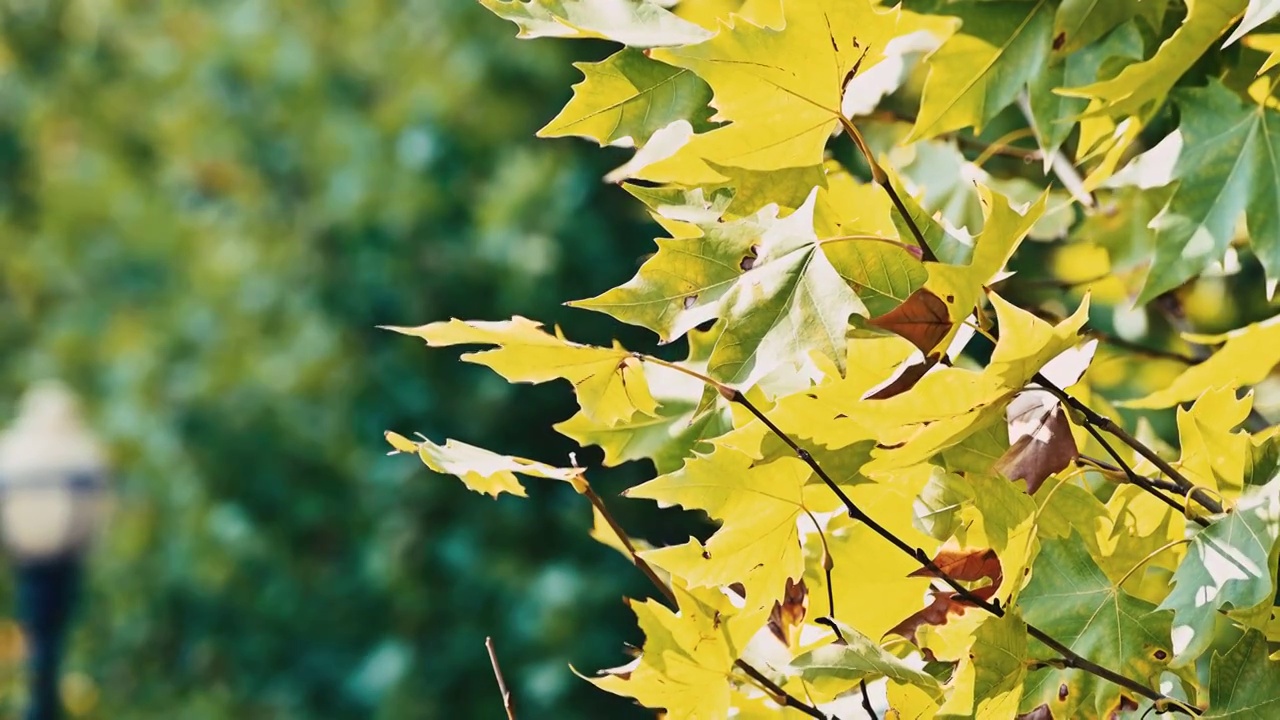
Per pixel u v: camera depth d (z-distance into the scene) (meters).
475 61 9.22
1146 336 2.54
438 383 9.33
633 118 2.02
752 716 2.00
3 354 11.74
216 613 9.86
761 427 1.89
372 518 9.43
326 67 10.35
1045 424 1.92
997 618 1.86
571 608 8.66
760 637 2.05
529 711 8.73
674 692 2.00
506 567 9.00
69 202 11.51
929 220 1.98
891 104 2.46
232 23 10.82
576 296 9.02
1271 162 2.03
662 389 2.11
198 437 9.65
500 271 9.02
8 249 11.82
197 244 11.18
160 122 11.51
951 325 1.87
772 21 2.02
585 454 9.02
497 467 1.98
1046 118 2.11
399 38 10.13
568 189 8.98
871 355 1.92
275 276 10.16
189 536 9.73
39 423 8.48
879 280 1.92
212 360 10.03
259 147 10.77
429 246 9.31
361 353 9.60
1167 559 1.96
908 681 1.88
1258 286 2.45
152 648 10.12
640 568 2.00
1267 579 1.85
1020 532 1.91
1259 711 1.86
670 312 1.91
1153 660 1.91
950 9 2.10
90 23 12.10
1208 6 2.00
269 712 9.67
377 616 9.41
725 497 1.93
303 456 9.59
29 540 8.12
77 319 11.33
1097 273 2.54
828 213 1.96
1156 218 2.06
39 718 8.02
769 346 1.87
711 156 1.93
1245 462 1.89
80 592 10.12
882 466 1.87
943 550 1.96
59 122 12.30
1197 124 2.06
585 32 1.96
